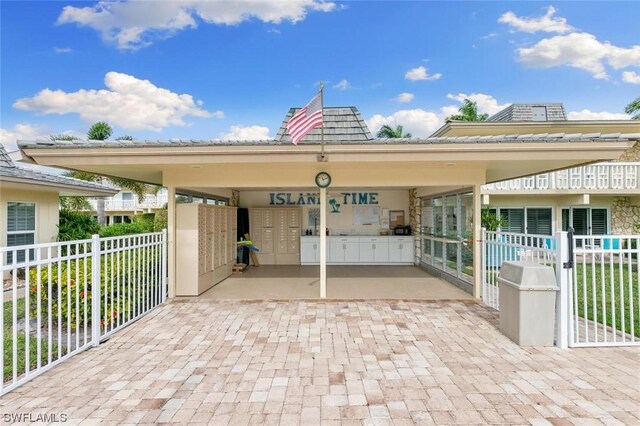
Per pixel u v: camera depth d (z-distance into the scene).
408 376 3.97
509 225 16.06
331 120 11.16
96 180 22.34
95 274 4.96
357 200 13.00
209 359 4.46
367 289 8.48
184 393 3.62
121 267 6.09
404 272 10.91
